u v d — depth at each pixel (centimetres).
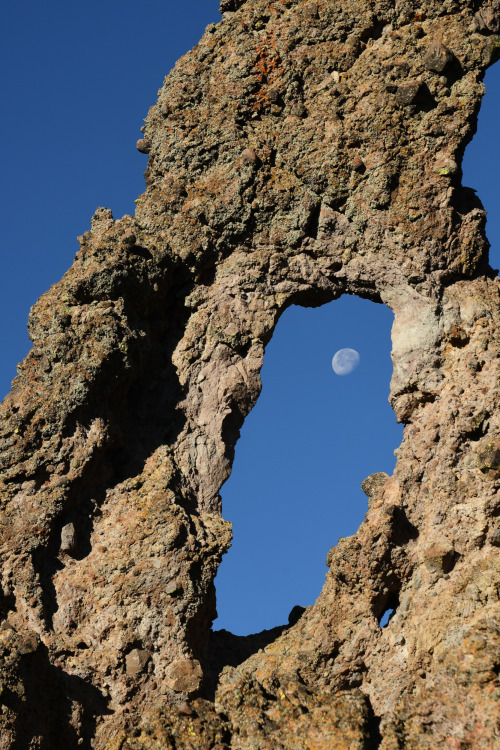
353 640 3216
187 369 3531
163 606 3266
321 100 3612
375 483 3375
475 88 3553
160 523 3331
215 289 3575
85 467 3372
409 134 3541
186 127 3675
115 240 3572
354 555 3231
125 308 3509
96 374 3419
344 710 3017
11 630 3133
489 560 3169
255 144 3600
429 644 3122
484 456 3241
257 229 3572
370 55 3634
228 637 3434
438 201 3478
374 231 3484
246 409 3534
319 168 3541
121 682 3198
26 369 3475
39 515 3328
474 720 2920
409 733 2956
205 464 3469
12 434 3400
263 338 3544
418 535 3256
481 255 3488
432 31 3631
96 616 3269
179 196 3628
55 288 3559
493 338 3372
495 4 3656
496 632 3028
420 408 3378
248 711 3041
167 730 3017
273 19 3738
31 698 3077
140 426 3503
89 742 3117
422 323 3416
